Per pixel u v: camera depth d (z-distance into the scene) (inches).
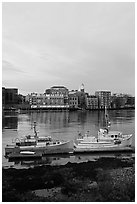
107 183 995.9
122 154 1652.3
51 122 4040.4
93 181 1038.4
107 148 1702.8
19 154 1566.2
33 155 1550.2
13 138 2283.5
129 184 976.9
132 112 7347.4
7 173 1184.2
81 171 1189.7
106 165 1311.5
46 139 1818.4
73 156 1604.3
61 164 1375.5
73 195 906.1
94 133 2647.6
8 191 948.6
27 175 1144.8
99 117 5201.8
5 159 1523.1
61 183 1029.2
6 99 7815.0
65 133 2669.8
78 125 3516.2
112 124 3636.8
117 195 898.1
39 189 970.7
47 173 1165.7
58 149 1721.2
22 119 4638.3
